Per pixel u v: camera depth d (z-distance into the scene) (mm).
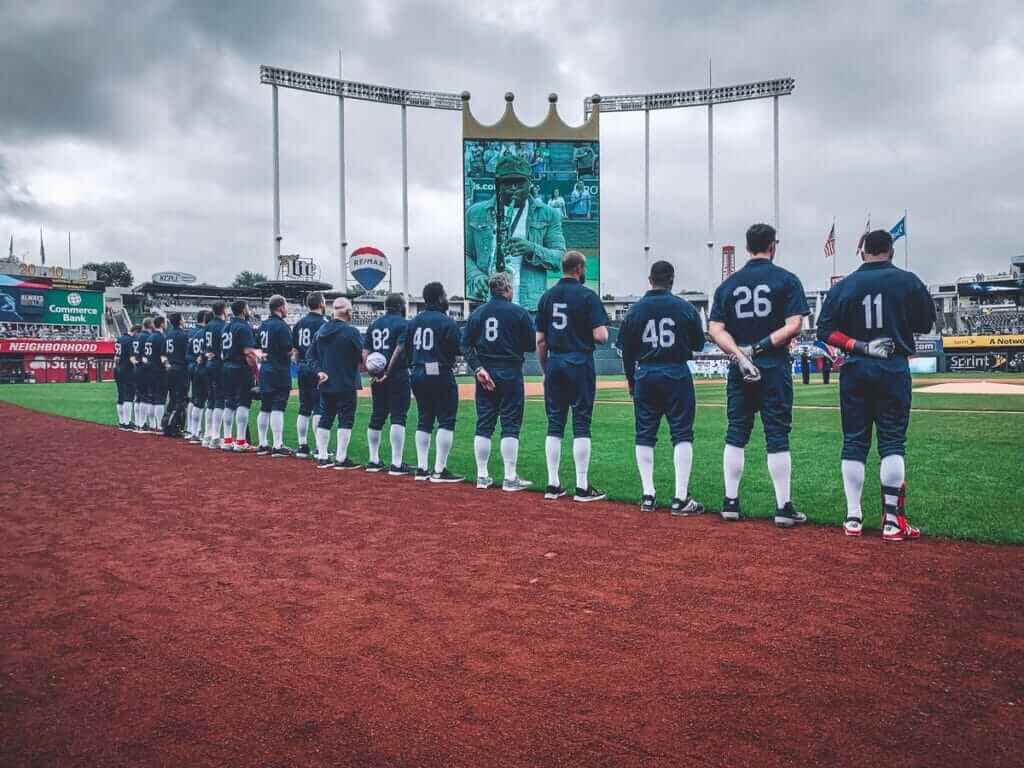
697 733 2252
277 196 42125
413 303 62906
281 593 3746
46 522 5578
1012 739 2182
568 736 2252
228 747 2211
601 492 6629
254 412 18297
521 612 3400
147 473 8219
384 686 2631
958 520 5094
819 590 3633
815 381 34438
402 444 8227
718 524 5266
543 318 6422
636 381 5957
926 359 42688
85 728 2344
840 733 2232
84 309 54719
